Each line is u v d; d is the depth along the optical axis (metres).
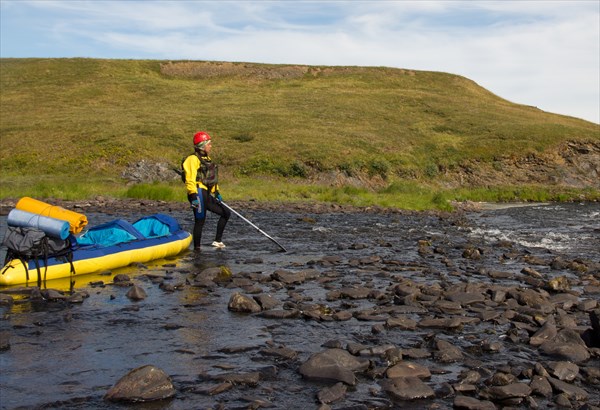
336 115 55.06
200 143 12.41
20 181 33.03
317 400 4.95
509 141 49.09
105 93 62.97
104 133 44.06
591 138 49.25
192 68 79.12
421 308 7.85
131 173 37.12
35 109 55.19
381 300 8.48
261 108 57.34
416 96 65.94
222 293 8.64
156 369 5.12
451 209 27.23
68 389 5.07
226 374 5.41
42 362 5.70
